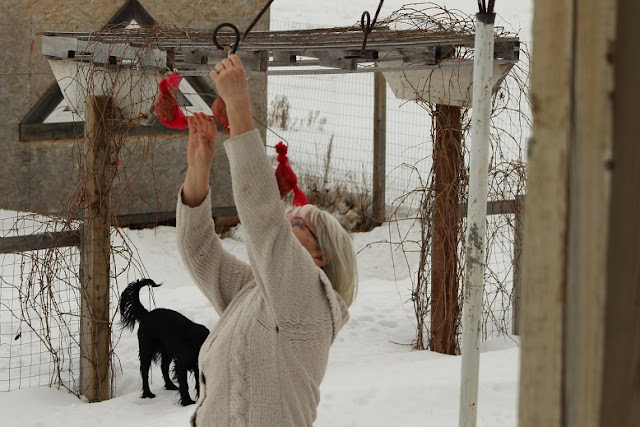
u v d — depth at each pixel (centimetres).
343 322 256
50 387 656
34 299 656
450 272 728
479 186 315
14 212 1048
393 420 486
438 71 671
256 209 224
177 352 605
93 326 645
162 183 1140
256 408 239
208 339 258
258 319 244
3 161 1041
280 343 240
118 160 637
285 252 229
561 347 120
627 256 114
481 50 311
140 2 1079
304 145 1453
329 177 1309
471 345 319
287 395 241
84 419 576
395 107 1631
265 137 1231
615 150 112
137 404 616
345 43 603
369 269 1055
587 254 115
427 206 745
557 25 117
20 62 1034
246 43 597
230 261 267
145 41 583
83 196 637
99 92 608
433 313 740
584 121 114
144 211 1129
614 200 112
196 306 859
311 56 627
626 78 111
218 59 593
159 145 1127
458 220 721
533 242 123
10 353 731
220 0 1128
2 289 861
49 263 654
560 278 120
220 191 1198
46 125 1061
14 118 1040
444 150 710
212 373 249
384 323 820
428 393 523
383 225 1179
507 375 559
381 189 1181
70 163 1084
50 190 1075
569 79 116
